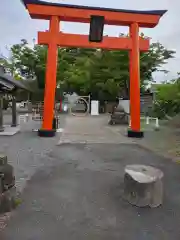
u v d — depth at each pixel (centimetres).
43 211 362
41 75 3250
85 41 1160
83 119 2156
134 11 1152
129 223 332
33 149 829
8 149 823
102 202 398
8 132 1202
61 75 3055
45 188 457
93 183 491
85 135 1188
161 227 323
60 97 3275
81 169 592
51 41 1141
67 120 2042
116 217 348
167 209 376
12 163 638
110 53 2680
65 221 333
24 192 435
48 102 1147
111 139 1073
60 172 564
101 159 700
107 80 2914
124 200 406
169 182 501
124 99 2734
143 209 374
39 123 1680
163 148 867
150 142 995
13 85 1195
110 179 517
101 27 973
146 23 1177
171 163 659
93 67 2852
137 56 1180
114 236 300
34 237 294
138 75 1181
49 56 1145
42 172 561
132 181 392
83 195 427
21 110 3039
